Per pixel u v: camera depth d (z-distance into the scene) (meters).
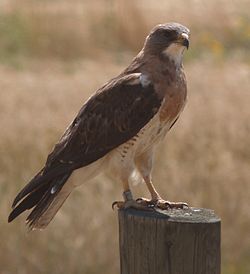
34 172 13.80
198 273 7.69
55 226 12.72
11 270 12.55
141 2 31.69
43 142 14.58
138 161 9.70
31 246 12.64
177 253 7.69
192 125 15.81
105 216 12.85
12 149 14.21
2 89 19.81
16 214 9.16
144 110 9.43
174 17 30.09
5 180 13.41
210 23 29.86
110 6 29.78
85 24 29.08
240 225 13.29
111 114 9.54
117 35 29.02
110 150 9.53
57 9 30.61
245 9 31.36
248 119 16.30
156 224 7.71
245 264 13.01
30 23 28.55
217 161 14.39
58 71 24.16
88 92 19.50
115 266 12.62
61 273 12.52
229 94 18.72
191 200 13.22
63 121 15.86
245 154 15.14
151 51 9.59
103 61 26.45
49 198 9.34
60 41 27.95
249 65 23.72
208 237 7.68
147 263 7.76
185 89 9.60
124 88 9.52
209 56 26.06
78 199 12.96
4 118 15.89
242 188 13.62
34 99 18.38
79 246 12.64
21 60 26.30
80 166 9.55
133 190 12.73
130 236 7.84
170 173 13.66
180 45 9.44
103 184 13.11
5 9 30.00
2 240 12.65
